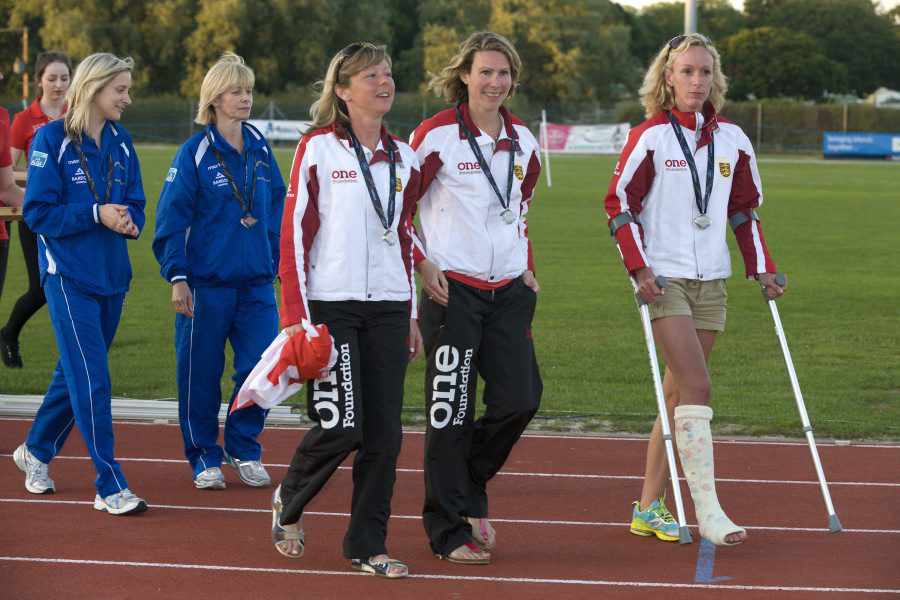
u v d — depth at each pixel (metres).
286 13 72.50
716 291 6.16
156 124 67.81
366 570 5.62
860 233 25.61
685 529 5.73
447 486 5.84
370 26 77.00
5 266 9.13
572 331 13.47
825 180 44.69
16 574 5.59
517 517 6.77
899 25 117.19
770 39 96.12
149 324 13.66
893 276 18.77
